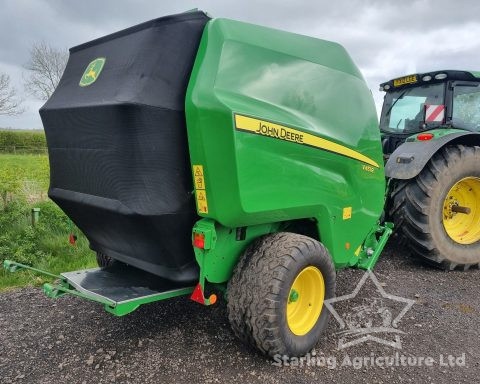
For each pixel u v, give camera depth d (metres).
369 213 3.95
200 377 2.88
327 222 3.43
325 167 3.31
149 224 2.73
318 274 3.19
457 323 3.67
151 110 2.61
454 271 5.01
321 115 3.32
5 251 4.97
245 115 2.64
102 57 3.04
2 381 2.84
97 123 2.79
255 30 2.99
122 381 2.84
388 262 5.19
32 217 5.63
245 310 2.88
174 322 3.66
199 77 2.70
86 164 3.01
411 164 4.71
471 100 5.35
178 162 2.77
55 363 3.05
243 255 3.08
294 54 3.19
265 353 2.94
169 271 3.06
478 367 3.03
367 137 3.78
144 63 2.69
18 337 3.41
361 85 3.75
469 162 4.86
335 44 3.58
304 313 3.22
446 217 5.16
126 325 3.61
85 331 3.51
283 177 2.94
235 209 2.69
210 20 2.85
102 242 3.54
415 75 5.43
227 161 2.62
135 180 2.69
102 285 3.15
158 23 2.73
